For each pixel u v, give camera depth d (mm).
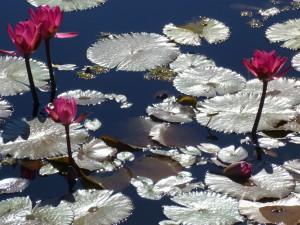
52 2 3844
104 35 3607
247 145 2891
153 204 2641
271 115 2990
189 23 3688
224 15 3811
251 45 3512
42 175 2764
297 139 2904
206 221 2555
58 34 3160
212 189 2680
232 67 3340
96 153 2836
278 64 2816
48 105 3113
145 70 3309
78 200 2633
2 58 3332
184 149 2869
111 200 2627
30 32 3018
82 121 3016
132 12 3854
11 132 2916
